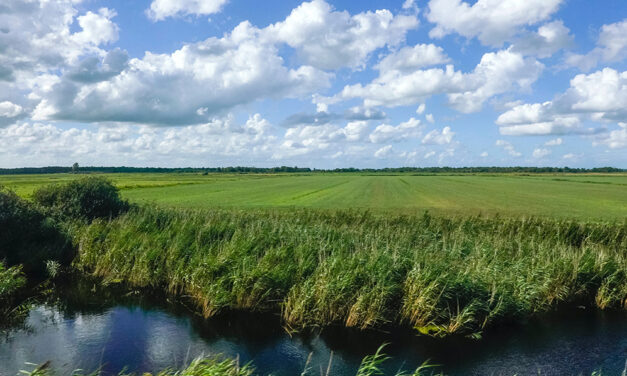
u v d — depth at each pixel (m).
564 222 24.31
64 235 19.36
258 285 14.05
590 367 10.41
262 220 22.98
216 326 12.79
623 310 14.44
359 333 12.41
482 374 10.05
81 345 11.30
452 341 11.92
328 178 161.50
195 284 14.76
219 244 17.14
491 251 17.06
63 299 14.91
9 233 17.86
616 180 132.25
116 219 23.02
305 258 15.79
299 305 12.94
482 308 12.93
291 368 10.27
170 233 18.88
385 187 91.50
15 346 11.20
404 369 10.27
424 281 13.26
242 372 8.97
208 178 157.75
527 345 11.68
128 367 10.12
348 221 25.30
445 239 19.02
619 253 19.27
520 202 52.75
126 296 15.31
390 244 17.38
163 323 12.96
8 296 14.84
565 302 15.16
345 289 13.43
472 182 119.19
